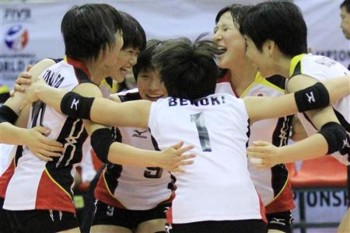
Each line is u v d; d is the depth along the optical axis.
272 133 8.73
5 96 10.66
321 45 15.66
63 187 7.88
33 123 8.20
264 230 7.25
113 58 8.33
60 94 7.76
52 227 7.77
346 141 7.64
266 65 8.33
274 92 8.93
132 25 8.91
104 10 8.26
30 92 8.05
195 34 15.76
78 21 8.10
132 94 9.33
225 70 9.20
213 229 6.95
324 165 15.24
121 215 9.27
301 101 7.51
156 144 7.45
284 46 8.19
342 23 13.22
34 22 16.09
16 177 8.05
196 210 7.00
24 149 8.20
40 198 7.80
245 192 7.13
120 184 9.22
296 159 7.26
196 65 7.57
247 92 9.05
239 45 8.88
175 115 7.40
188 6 15.76
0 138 8.05
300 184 14.91
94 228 9.27
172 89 7.61
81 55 8.12
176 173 7.25
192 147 7.09
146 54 8.91
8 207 7.97
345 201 16.08
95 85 7.93
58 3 16.03
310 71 7.89
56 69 8.22
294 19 8.19
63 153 7.93
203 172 7.12
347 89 7.70
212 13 15.73
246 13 8.65
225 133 7.33
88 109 7.55
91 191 10.24
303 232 15.17
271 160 7.16
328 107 7.64
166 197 9.21
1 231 8.45
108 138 7.48
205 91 7.61
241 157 7.31
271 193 8.97
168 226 7.19
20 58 16.12
